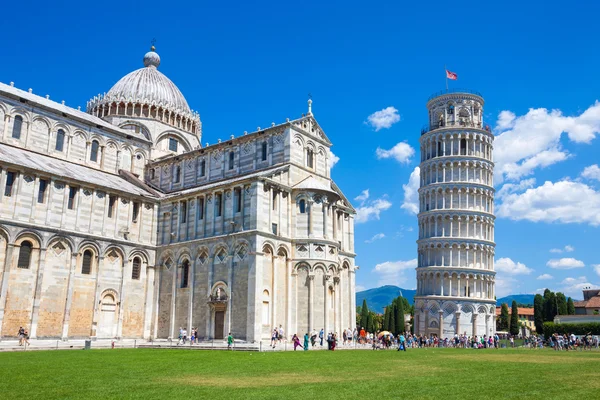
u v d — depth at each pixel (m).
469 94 126.31
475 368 33.44
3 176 56.00
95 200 64.81
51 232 59.19
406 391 22.12
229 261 60.84
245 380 25.84
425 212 121.50
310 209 65.38
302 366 33.66
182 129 92.19
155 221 71.69
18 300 55.72
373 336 71.31
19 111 68.12
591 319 111.56
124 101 87.44
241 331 57.91
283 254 63.09
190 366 32.94
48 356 40.16
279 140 68.75
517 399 20.12
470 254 116.44
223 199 64.19
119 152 80.44
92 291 62.88
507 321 146.50
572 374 29.84
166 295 67.88
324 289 63.72
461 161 120.62
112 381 24.88
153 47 100.56
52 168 62.75
